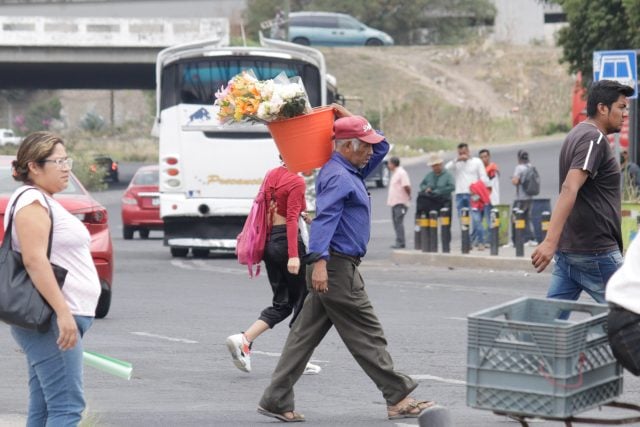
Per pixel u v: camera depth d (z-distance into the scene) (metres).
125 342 25.30
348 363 22.70
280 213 20.95
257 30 174.75
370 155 17.11
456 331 26.94
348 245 16.98
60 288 12.66
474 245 49.72
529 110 150.88
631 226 39.25
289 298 21.22
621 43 68.25
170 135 49.16
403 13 186.75
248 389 20.17
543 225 46.94
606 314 11.72
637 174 49.41
